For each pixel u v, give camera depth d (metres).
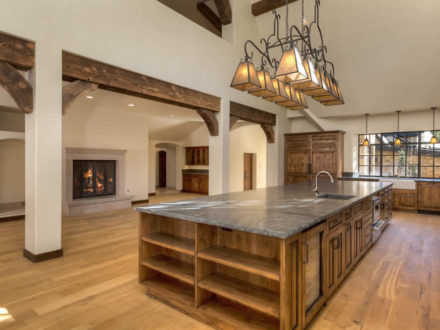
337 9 5.32
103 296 2.47
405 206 6.61
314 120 7.94
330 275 2.38
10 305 2.31
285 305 1.66
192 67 5.00
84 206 6.33
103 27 3.71
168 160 12.13
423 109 6.53
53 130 3.29
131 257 3.46
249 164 11.02
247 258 2.01
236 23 5.98
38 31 3.13
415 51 5.31
